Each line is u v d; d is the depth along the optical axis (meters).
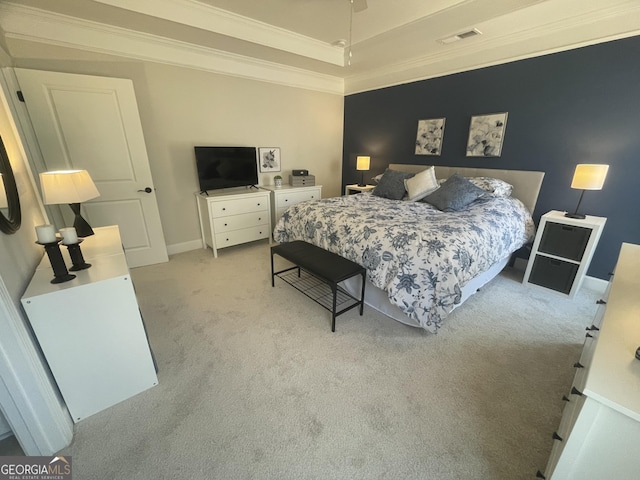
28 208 1.63
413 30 2.90
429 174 3.26
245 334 2.01
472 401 1.48
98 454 1.22
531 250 2.79
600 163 2.52
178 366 1.71
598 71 2.40
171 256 3.49
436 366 1.72
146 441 1.27
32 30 2.33
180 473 1.15
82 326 1.28
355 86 4.50
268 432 1.31
